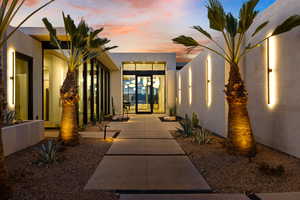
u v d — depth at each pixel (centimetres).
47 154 438
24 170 394
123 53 1808
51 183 339
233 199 291
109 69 1759
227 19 498
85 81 1049
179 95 1630
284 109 520
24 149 556
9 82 672
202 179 362
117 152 543
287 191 314
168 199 293
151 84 1889
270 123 577
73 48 626
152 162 461
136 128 989
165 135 803
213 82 850
